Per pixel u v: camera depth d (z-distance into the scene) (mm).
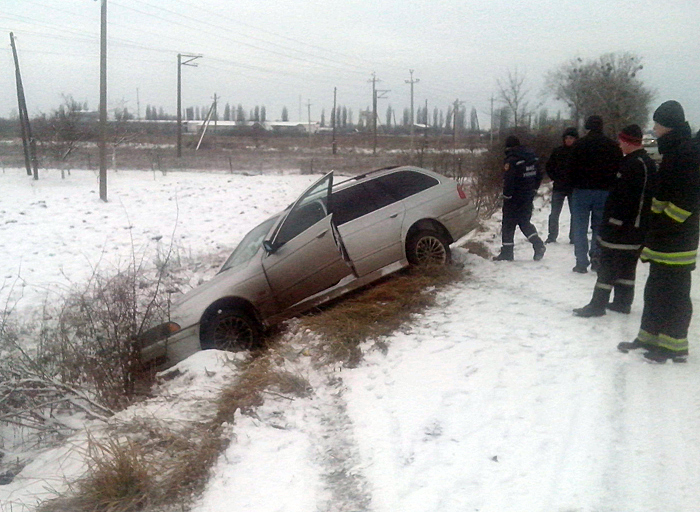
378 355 6324
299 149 58781
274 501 4113
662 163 5348
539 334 6371
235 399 5746
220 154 49281
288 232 8055
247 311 7895
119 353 6824
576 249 8891
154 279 11000
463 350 6113
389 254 8672
